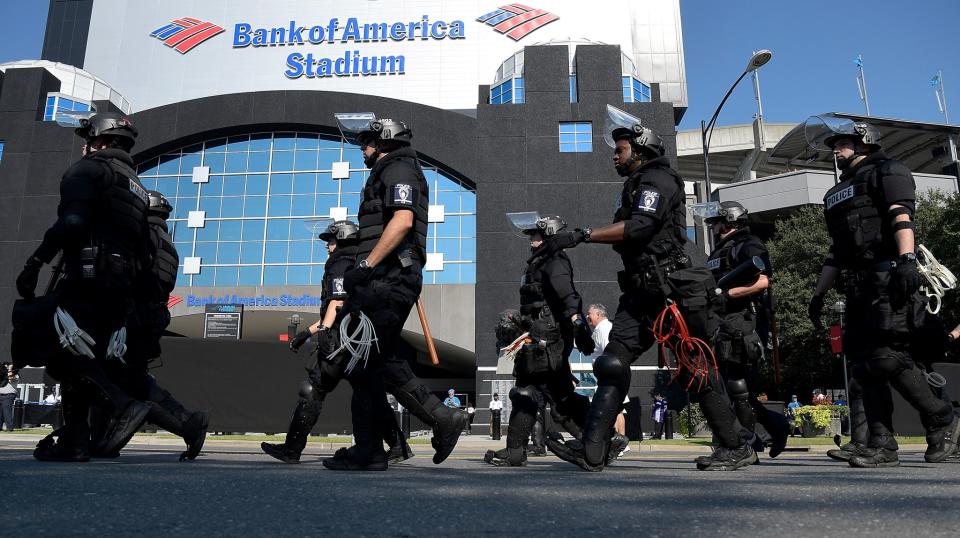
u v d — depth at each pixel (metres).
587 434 3.43
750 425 5.27
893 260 3.99
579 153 27.83
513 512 1.60
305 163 31.77
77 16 53.09
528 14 41.03
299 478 2.43
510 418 4.67
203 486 2.08
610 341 3.61
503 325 5.30
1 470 2.54
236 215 31.42
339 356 3.43
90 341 3.37
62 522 1.39
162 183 31.98
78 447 3.52
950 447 4.36
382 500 1.80
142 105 41.25
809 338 31.20
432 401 3.57
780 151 47.38
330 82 40.25
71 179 3.48
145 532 1.31
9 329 28.67
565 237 3.53
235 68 41.09
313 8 41.38
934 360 4.25
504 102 29.81
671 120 28.22
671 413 18.33
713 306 3.57
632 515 1.55
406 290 3.43
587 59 28.81
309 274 30.59
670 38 44.81
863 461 3.94
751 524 1.43
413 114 30.23
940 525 1.42
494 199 27.45
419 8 40.88
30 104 31.02
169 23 42.28
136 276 3.74
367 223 3.52
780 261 35.97
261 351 12.87
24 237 29.72
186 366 12.49
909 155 46.12
